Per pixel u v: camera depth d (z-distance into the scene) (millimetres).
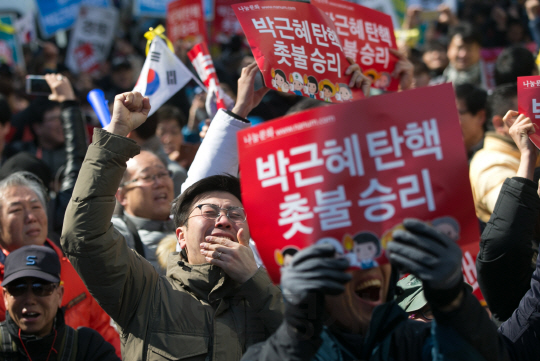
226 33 14938
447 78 9695
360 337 2369
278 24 3822
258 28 3758
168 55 5109
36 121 7887
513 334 2818
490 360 2234
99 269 3076
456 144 2174
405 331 2443
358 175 2191
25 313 3715
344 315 2383
